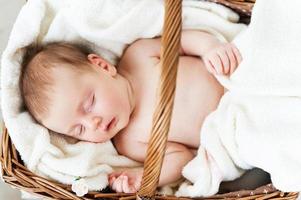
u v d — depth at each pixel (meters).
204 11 0.89
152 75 0.86
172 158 0.83
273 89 0.77
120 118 0.82
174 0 0.69
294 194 0.76
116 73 0.85
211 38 0.86
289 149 0.74
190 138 0.85
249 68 0.79
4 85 0.82
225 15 0.89
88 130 0.81
